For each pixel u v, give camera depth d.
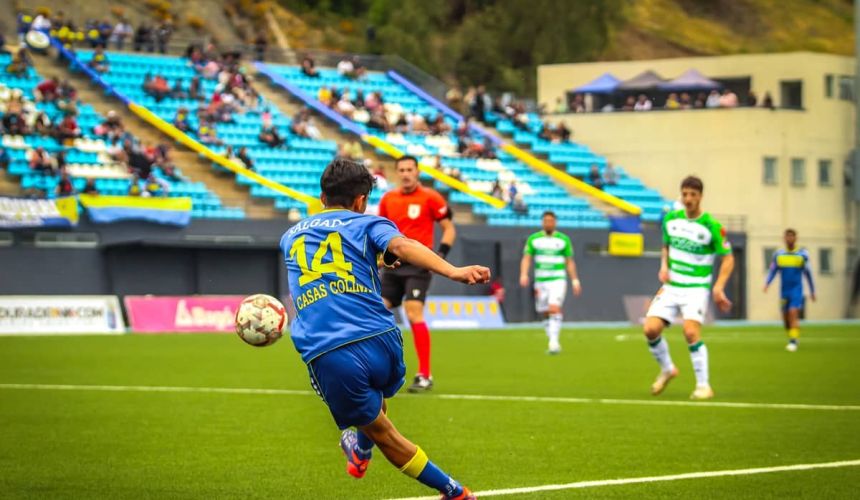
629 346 30.61
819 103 57.59
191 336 34.41
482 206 49.06
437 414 15.03
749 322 51.66
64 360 24.41
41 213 38.19
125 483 10.19
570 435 13.10
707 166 56.09
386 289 18.47
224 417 14.71
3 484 10.13
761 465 11.07
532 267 47.34
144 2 76.50
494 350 28.81
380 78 58.59
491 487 9.94
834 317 57.47
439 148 53.12
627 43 112.56
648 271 50.31
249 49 57.50
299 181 46.78
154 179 42.31
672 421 14.33
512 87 86.94
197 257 41.31
